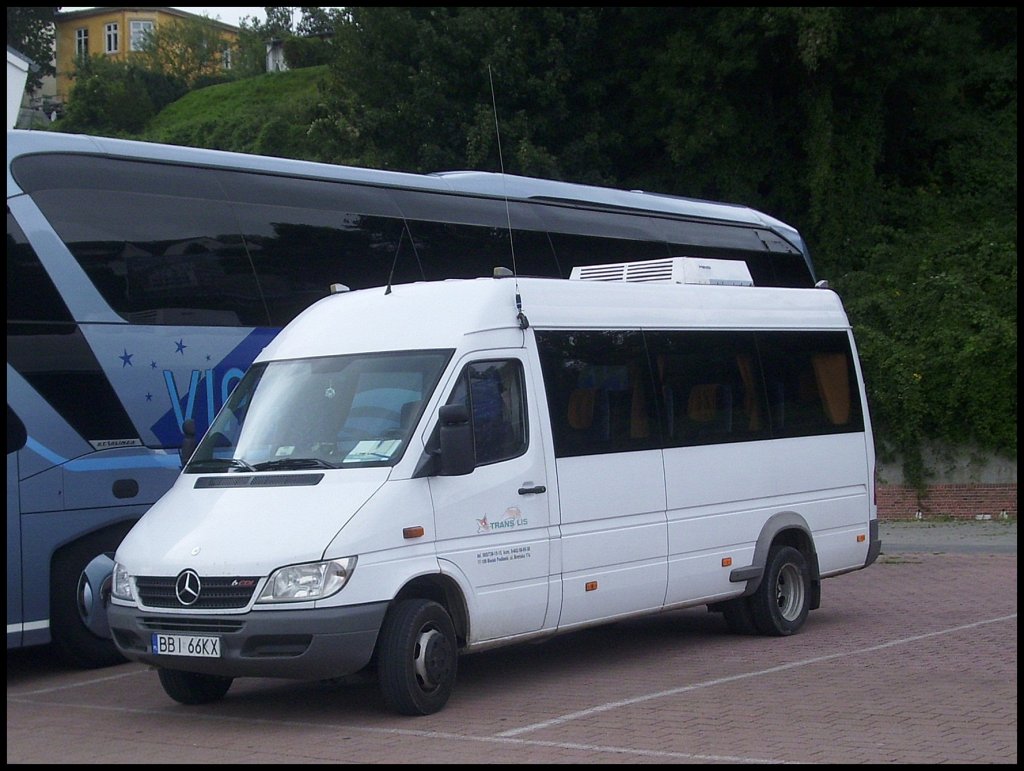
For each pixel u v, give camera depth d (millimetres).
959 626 12570
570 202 16391
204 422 11570
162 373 11289
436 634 8477
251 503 8445
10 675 10875
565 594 9508
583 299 10344
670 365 10906
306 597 7863
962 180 34594
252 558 7945
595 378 10148
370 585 8047
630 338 10609
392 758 7309
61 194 10844
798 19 30094
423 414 8758
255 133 49719
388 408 8891
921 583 16406
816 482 12273
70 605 10703
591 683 9734
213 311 11789
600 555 9852
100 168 11219
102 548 10914
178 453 11352
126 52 90125
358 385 9133
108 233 11102
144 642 8266
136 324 11156
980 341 25266
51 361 10531
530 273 15375
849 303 28328
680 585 10617
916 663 10445
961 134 35656
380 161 31422
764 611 11680
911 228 33156
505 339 9500
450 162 31484
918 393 25484
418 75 31531
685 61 31422
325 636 7840
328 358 9453
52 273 10633
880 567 18344
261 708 8977
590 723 8227
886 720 8258
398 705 8312
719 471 11133
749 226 19734
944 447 25750
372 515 8188
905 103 35031
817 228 32594
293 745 7711
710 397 11258
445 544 8602
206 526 8344
